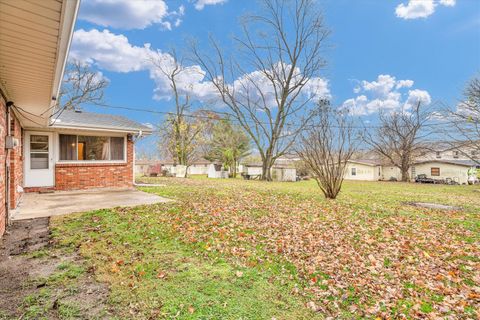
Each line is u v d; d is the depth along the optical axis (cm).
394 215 707
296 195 1042
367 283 321
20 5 207
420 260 396
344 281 324
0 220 409
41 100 496
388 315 257
